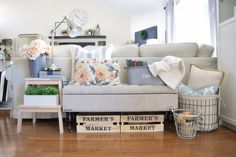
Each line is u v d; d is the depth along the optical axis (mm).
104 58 2473
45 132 2121
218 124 2236
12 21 6543
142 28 6414
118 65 2367
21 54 2416
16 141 1857
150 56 2553
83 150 1650
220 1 2426
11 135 2025
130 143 1799
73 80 2412
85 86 2094
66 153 1594
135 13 6508
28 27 6578
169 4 5207
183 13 4402
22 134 2055
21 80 2584
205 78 2242
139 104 2082
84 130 2113
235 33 2076
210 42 3061
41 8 6582
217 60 2477
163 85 2111
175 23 4820
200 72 2303
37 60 2367
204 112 2072
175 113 1987
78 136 1989
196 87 2264
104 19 6680
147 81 2158
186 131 1914
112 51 2574
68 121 2324
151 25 6195
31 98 2098
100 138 1929
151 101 2082
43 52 2379
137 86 2092
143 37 5871
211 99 2080
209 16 3018
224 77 2266
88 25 6699
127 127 2115
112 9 6617
